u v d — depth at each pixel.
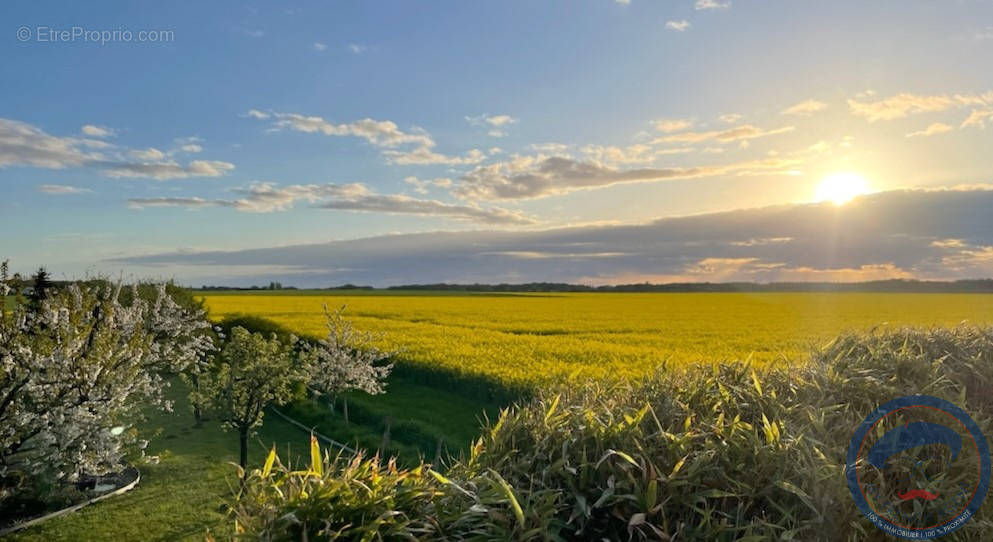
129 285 24.47
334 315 17.67
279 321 36.22
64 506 9.61
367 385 16.52
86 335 10.57
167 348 14.67
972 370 5.46
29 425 9.71
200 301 29.28
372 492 2.71
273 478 2.89
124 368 10.81
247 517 2.69
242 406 11.93
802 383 4.56
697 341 27.05
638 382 4.68
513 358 19.86
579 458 3.10
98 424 9.95
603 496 2.74
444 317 43.50
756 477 3.16
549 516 2.72
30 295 13.95
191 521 9.03
